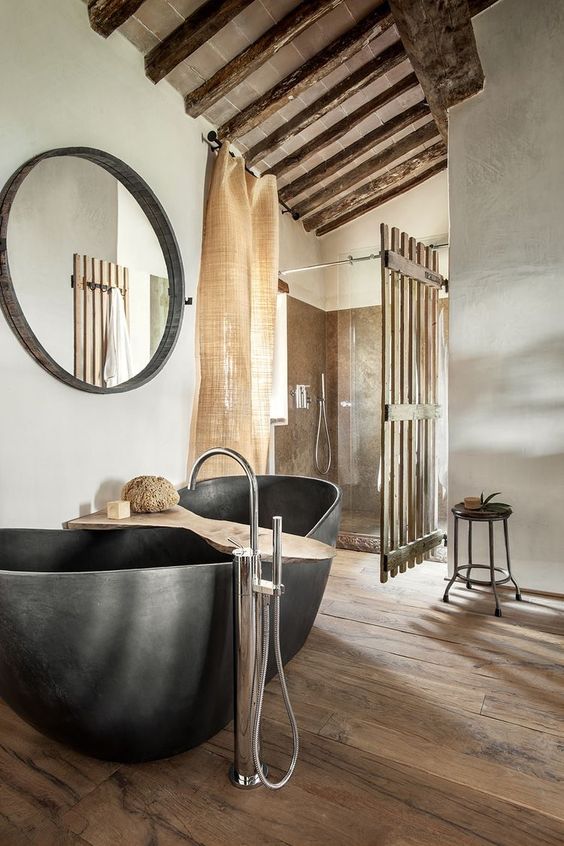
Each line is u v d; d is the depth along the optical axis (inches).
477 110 109.1
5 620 50.0
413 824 49.6
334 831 48.8
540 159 103.3
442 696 70.6
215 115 116.9
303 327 167.8
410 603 102.5
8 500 75.5
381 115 134.9
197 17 93.7
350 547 140.9
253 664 53.4
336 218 175.0
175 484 109.3
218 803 52.0
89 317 89.4
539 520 105.1
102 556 78.9
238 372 114.1
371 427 173.5
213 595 54.6
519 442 106.2
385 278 108.7
